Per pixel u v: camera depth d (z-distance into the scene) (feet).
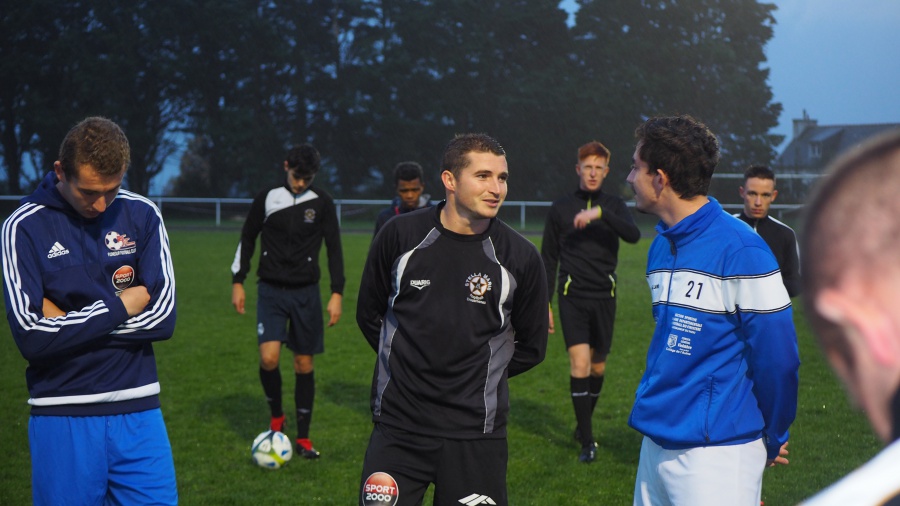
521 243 10.23
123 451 9.54
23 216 9.41
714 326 8.51
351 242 74.54
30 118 133.80
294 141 148.25
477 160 9.70
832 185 1.70
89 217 9.61
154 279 9.82
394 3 153.79
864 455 17.54
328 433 19.74
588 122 148.56
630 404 22.29
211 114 144.97
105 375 9.47
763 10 155.33
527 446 18.67
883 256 1.63
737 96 152.25
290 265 17.88
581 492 15.81
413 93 149.69
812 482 16.01
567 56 156.35
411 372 10.03
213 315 36.24
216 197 144.46
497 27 153.28
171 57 139.74
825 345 1.71
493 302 9.99
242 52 142.61
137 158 139.33
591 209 17.57
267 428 20.11
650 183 8.90
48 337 9.07
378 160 149.79
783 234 15.29
